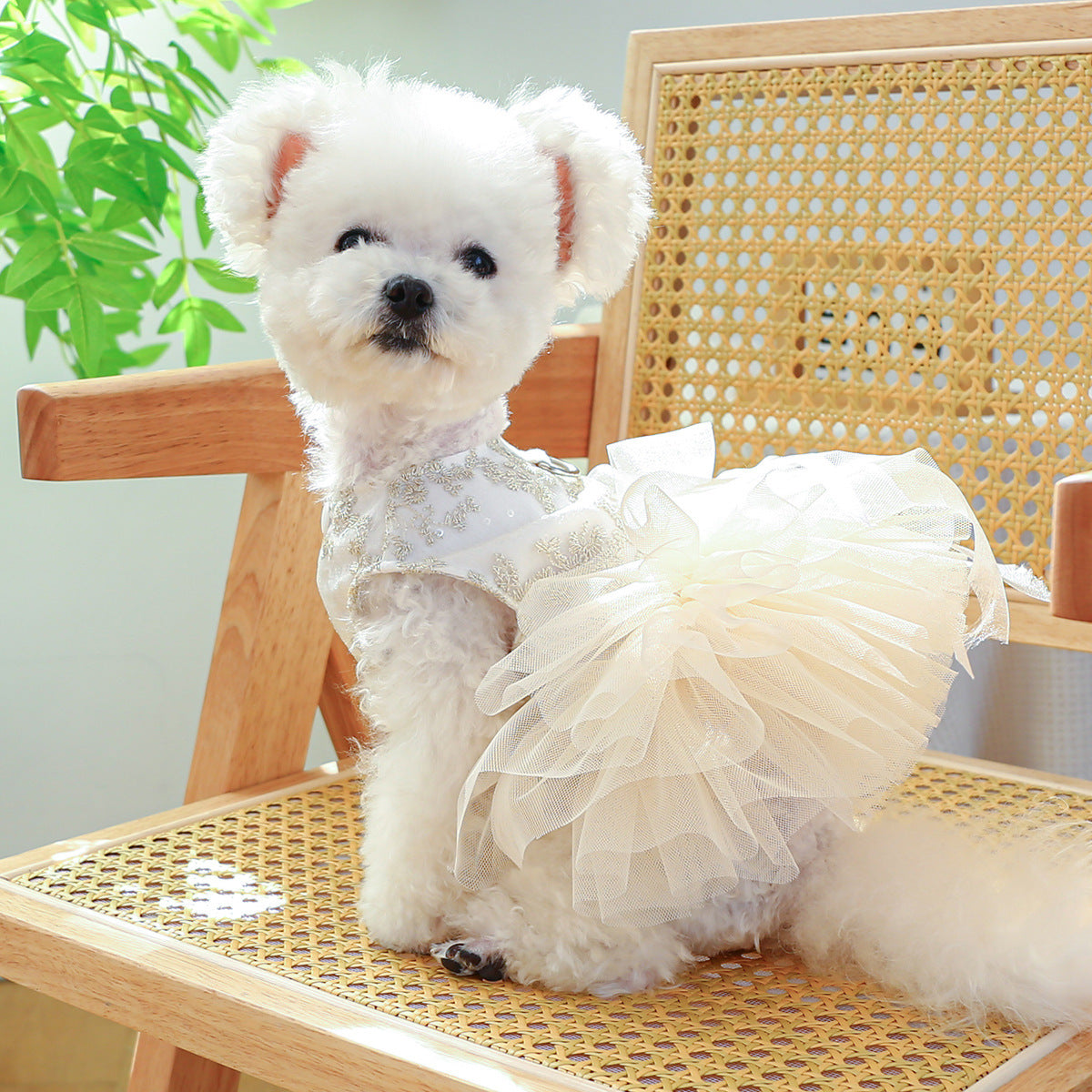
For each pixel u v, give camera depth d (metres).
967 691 1.33
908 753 0.66
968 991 0.60
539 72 1.52
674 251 1.12
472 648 0.69
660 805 0.62
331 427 0.78
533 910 0.65
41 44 1.25
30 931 0.69
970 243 1.00
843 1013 0.61
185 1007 0.63
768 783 0.62
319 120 0.73
